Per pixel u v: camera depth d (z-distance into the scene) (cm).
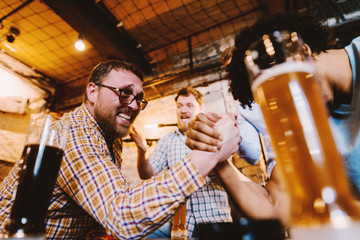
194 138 54
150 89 359
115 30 311
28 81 388
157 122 331
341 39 231
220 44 328
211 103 301
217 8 304
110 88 104
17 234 38
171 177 52
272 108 29
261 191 69
